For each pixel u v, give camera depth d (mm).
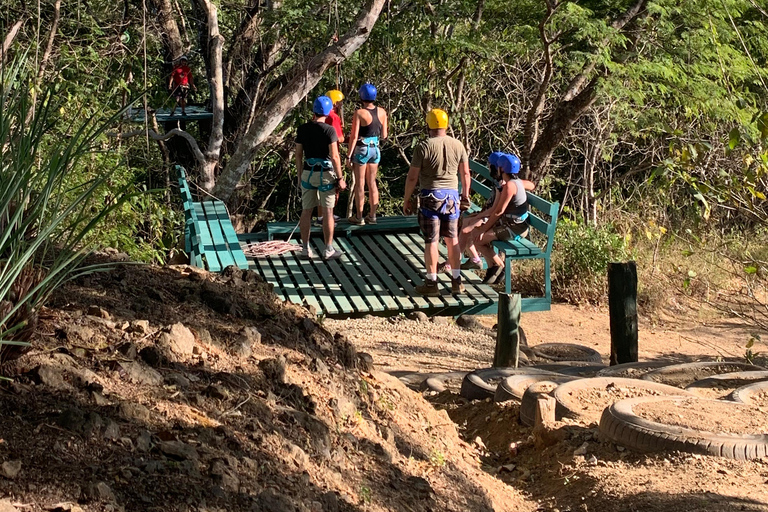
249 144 14758
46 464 2744
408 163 17500
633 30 15156
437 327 10656
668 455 4840
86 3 14203
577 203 19031
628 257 14594
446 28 16516
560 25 13953
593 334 12672
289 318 4715
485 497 4289
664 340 12250
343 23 15148
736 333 12633
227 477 2990
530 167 16359
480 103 18188
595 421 5523
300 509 3074
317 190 10523
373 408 4523
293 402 3850
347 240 11844
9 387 3096
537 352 10203
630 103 16625
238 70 17562
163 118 15938
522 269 15078
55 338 3568
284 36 15938
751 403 5555
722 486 4359
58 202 3527
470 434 6188
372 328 10250
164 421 3250
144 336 3822
